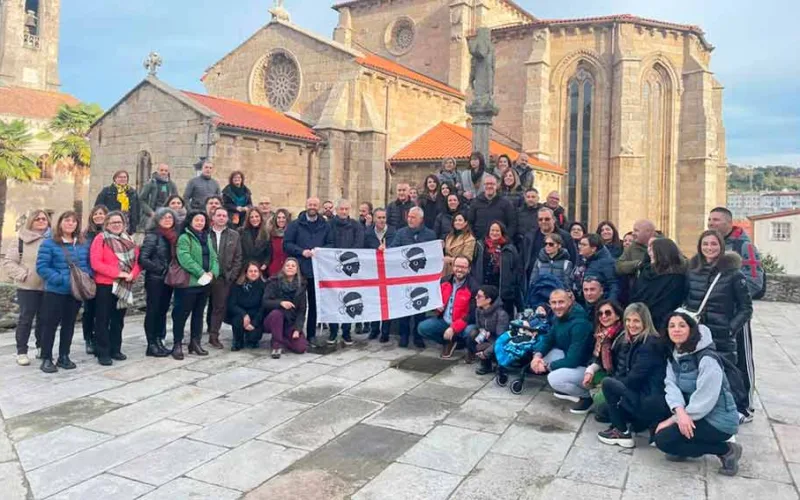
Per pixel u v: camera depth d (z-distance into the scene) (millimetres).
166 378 9484
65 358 9906
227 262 11195
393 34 43469
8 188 52125
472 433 7414
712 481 6195
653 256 8078
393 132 32344
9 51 69938
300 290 11320
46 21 73438
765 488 6055
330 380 9602
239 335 11469
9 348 11344
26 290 10039
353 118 30406
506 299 10805
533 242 11172
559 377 8344
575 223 11805
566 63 37781
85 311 10859
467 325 10930
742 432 7801
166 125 26641
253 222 11891
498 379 9477
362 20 44719
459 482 6047
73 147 47562
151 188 14664
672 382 6656
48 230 10195
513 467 6434
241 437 7109
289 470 6250
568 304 8711
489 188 11672
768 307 20828
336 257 11664
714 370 6316
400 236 12055
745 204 143000
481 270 11109
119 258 10086
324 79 31797
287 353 11336
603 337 7977
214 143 24953
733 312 7520
